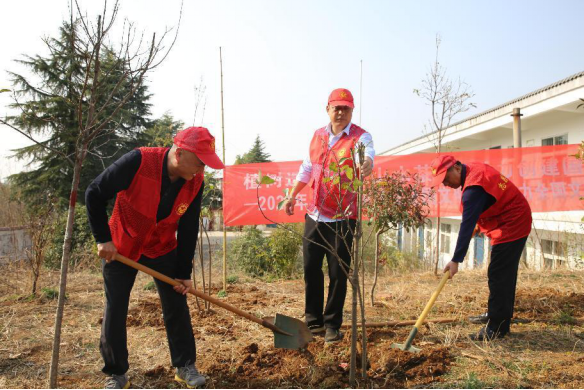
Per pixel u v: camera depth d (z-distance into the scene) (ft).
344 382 9.19
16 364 10.46
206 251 36.52
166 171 8.38
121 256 8.46
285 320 10.66
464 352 10.78
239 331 12.85
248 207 22.39
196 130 8.20
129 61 8.80
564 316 13.25
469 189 11.22
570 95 28.43
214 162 8.07
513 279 11.70
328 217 11.52
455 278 20.20
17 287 19.30
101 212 8.21
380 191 15.65
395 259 31.63
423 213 19.01
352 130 11.94
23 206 28.68
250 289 19.13
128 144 45.24
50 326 13.51
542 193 22.11
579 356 10.46
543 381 9.15
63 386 9.27
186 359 9.27
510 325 12.93
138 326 13.48
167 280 8.91
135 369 10.18
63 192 53.21
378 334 12.23
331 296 11.76
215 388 9.10
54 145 53.52
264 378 9.50
